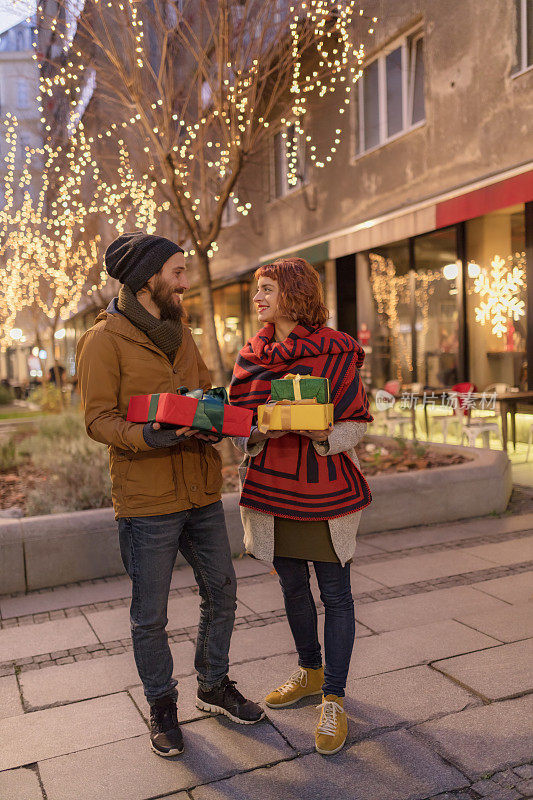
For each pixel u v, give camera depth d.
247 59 7.91
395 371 14.76
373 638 3.43
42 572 4.50
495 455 6.30
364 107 14.20
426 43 12.12
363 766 2.40
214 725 2.71
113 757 2.52
